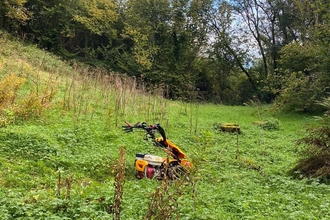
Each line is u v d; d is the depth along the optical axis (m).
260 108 24.67
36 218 4.78
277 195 6.63
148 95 15.97
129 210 5.11
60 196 5.62
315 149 8.31
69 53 29.81
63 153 8.05
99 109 13.16
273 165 9.96
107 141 9.79
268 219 5.27
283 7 29.83
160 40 32.12
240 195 6.62
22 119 10.04
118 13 32.59
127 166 8.19
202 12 33.09
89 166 7.73
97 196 5.72
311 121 18.56
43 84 14.76
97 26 29.89
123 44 31.62
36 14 27.98
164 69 30.45
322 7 19.78
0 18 25.27
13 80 11.19
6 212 4.79
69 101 12.55
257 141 13.20
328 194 6.90
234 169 9.04
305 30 25.41
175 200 3.83
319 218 5.57
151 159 7.78
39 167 7.08
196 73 32.88
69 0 29.09
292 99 20.34
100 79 16.56
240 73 36.62
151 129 8.04
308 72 23.58
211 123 15.23
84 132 9.83
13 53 18.20
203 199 5.98
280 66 32.22
